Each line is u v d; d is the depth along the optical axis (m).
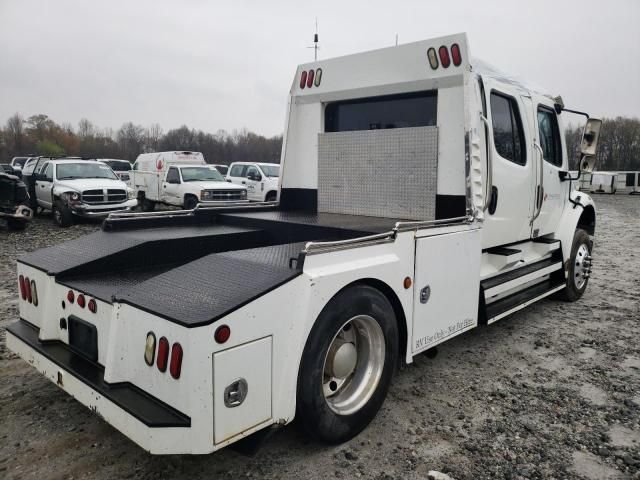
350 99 5.20
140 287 2.71
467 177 4.17
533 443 3.23
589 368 4.46
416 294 3.56
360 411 3.21
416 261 3.53
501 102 4.84
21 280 3.53
